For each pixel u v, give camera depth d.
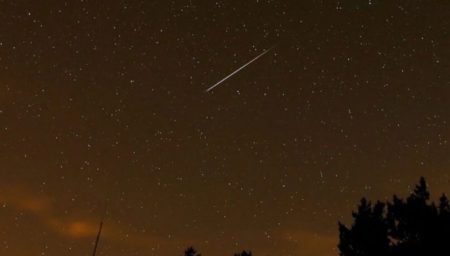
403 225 11.33
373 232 11.57
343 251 11.86
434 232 10.91
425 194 11.37
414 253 10.91
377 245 11.46
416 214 11.11
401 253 11.04
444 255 10.80
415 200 11.27
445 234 10.87
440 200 11.38
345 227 12.01
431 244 10.88
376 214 11.78
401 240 11.44
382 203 11.92
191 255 14.73
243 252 14.41
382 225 11.62
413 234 11.16
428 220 11.02
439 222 10.97
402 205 11.34
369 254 11.51
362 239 11.62
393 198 11.56
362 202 12.03
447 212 11.13
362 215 11.85
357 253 11.66
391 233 11.59
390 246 11.39
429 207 11.15
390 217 11.60
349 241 11.81
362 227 11.70
